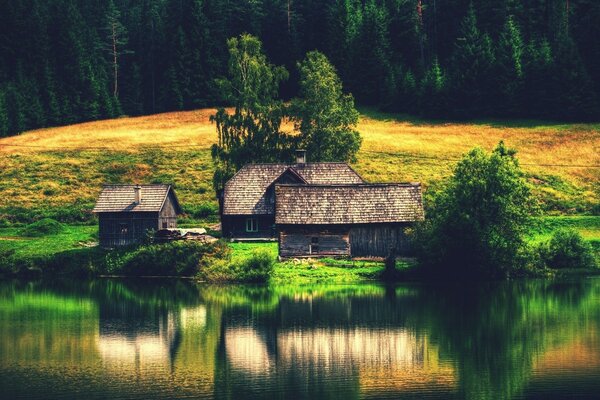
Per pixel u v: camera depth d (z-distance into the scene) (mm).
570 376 39594
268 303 58688
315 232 74125
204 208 97812
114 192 80625
